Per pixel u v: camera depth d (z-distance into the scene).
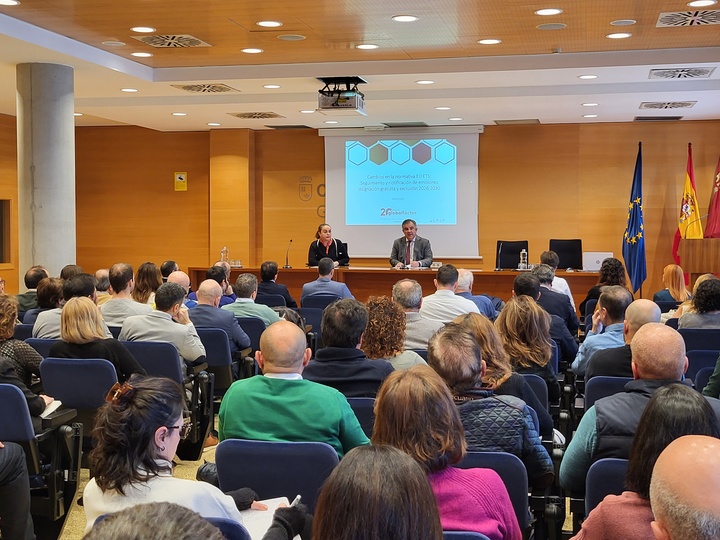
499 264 11.10
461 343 2.88
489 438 2.77
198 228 13.70
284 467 2.59
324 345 3.63
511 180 12.53
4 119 12.33
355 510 1.27
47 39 7.15
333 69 8.72
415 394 2.00
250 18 6.77
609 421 2.74
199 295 5.90
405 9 6.47
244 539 1.93
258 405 2.92
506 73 8.51
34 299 6.64
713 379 3.70
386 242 12.94
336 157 13.02
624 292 4.91
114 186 13.95
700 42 7.70
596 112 11.04
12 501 3.30
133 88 9.48
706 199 11.88
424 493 1.31
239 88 9.52
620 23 6.90
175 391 2.19
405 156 12.77
